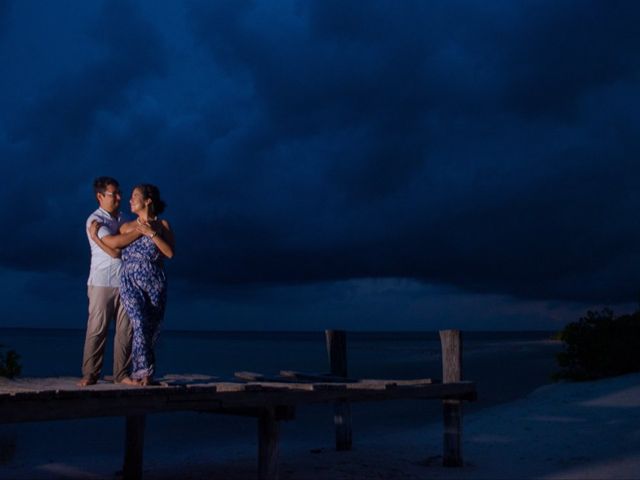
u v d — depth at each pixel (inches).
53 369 917.2
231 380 287.3
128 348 252.4
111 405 203.5
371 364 1039.0
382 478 305.0
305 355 1400.1
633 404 471.8
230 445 422.6
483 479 297.0
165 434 464.4
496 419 463.5
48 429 474.9
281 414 247.9
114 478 322.0
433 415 535.5
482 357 1163.3
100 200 255.8
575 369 666.2
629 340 637.3
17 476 325.7
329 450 384.8
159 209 244.1
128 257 239.5
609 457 329.7
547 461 332.5
